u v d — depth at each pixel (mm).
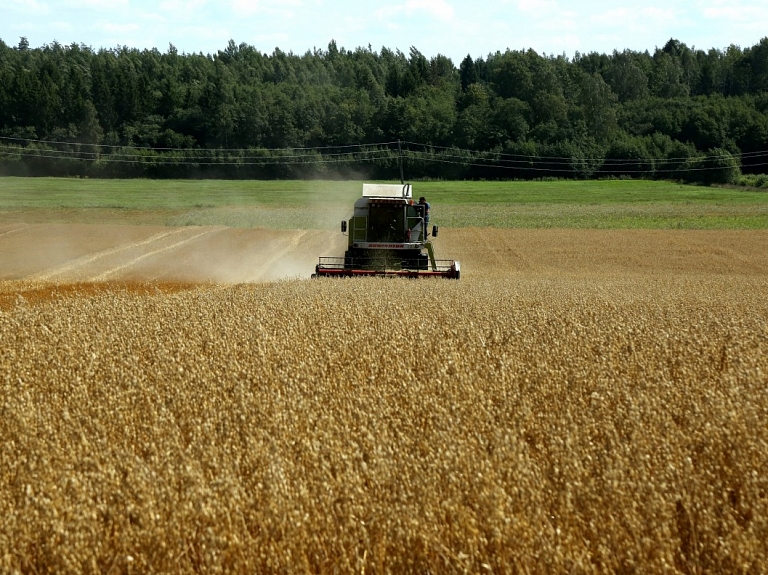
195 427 12008
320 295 28688
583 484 9977
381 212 40969
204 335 19938
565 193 151625
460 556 8461
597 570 8688
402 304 26312
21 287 44719
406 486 9820
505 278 51406
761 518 9242
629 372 16156
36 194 137250
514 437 11039
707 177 185375
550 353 17891
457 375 15055
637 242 77562
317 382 14867
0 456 11336
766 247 74250
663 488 9742
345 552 8789
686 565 8828
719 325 22125
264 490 9703
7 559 8617
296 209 115875
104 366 16516
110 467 10578
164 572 8492
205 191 150250
